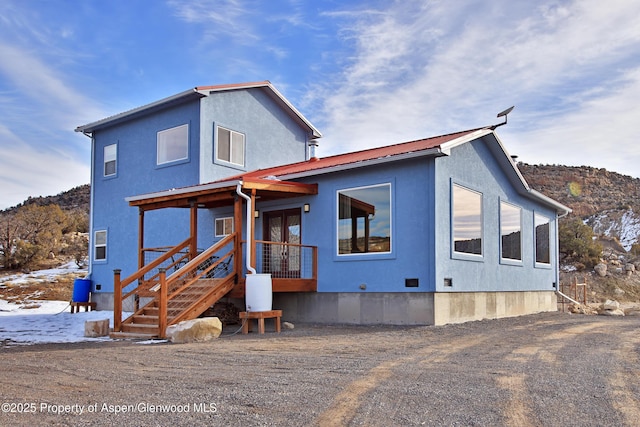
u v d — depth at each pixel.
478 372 6.24
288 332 10.99
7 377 6.18
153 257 17.78
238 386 5.55
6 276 25.89
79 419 4.41
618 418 4.34
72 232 37.59
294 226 14.00
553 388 5.38
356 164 12.41
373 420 4.29
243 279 12.18
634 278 30.59
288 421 4.28
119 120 18.95
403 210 12.05
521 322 13.19
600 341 9.29
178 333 9.35
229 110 17.91
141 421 4.33
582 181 67.50
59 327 12.61
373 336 10.02
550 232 19.55
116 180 19.22
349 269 12.73
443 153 11.50
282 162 20.00
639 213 49.41
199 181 16.59
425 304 11.68
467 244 13.17
